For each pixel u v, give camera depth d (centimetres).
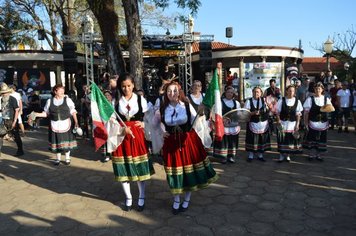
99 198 507
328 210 446
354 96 1056
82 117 954
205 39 1340
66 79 1499
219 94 449
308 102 680
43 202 496
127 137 444
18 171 666
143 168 446
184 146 434
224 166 662
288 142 667
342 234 381
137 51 943
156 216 438
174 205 445
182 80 1539
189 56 1397
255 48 1877
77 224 420
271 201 480
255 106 682
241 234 386
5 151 852
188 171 435
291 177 586
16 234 398
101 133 443
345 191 514
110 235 390
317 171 620
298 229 395
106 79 998
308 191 516
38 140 1012
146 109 456
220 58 1944
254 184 553
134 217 436
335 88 1100
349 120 1309
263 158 702
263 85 1666
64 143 692
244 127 1214
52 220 434
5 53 1864
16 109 782
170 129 436
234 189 530
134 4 931
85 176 621
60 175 632
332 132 1078
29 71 1609
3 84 783
